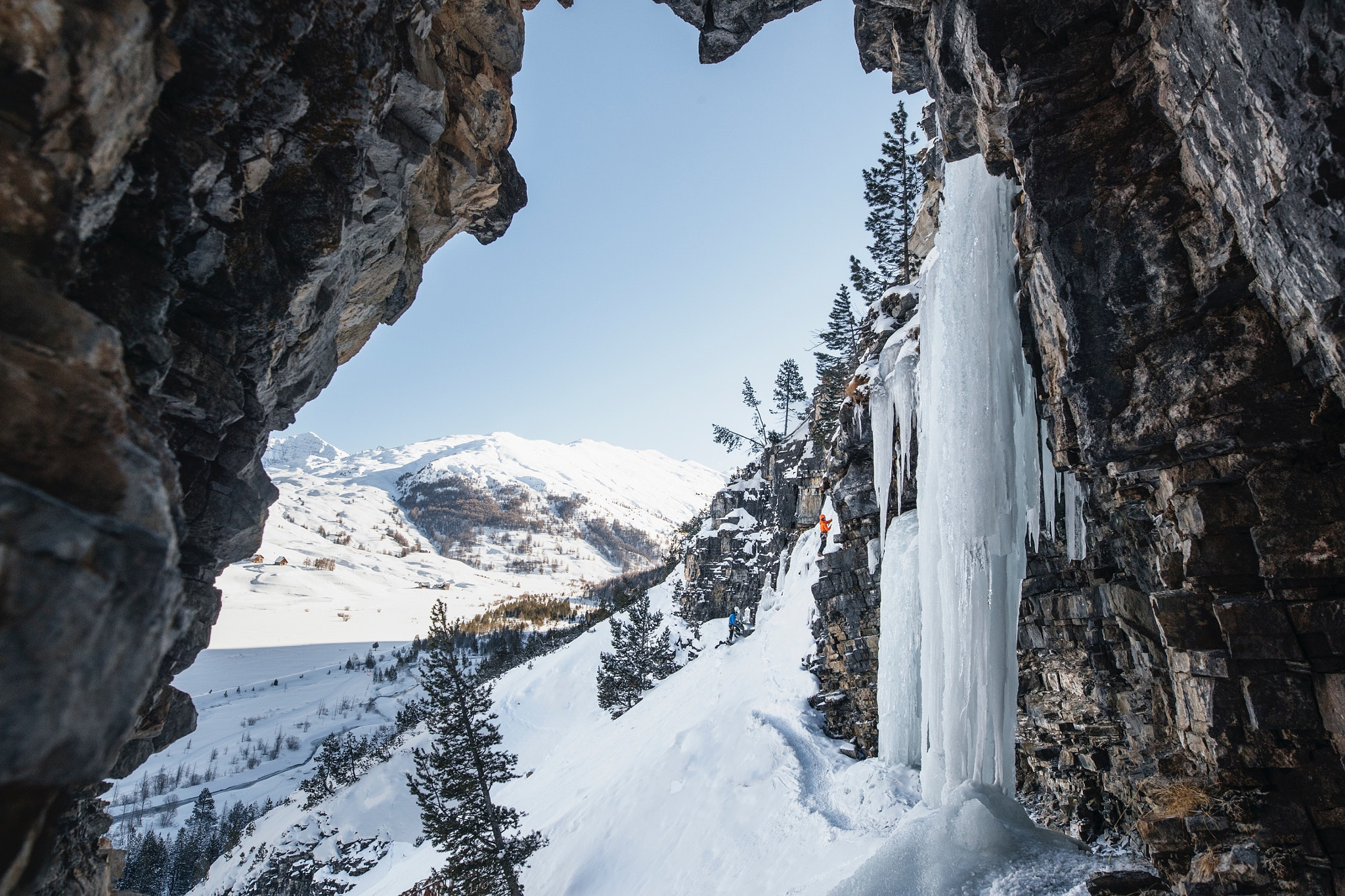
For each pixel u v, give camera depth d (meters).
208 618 7.80
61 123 3.53
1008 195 13.08
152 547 3.19
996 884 10.77
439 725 26.44
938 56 11.17
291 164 6.51
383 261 10.25
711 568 62.78
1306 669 7.59
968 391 13.31
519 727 69.19
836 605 23.41
